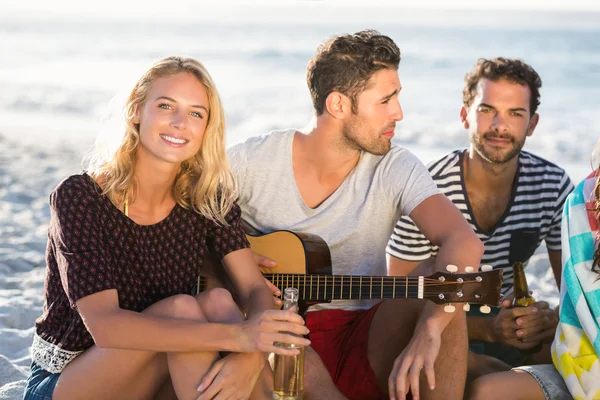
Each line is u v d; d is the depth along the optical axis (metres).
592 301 3.48
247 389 3.24
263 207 4.24
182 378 3.25
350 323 4.10
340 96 4.02
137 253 3.54
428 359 3.50
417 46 28.38
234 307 3.41
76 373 3.31
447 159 4.95
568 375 3.51
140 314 3.25
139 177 3.55
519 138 4.74
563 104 18.91
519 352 4.52
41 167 11.45
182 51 29.11
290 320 3.22
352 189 4.18
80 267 3.30
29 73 24.95
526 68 4.86
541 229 4.90
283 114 18.61
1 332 5.05
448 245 3.84
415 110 18.23
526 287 4.39
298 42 30.58
